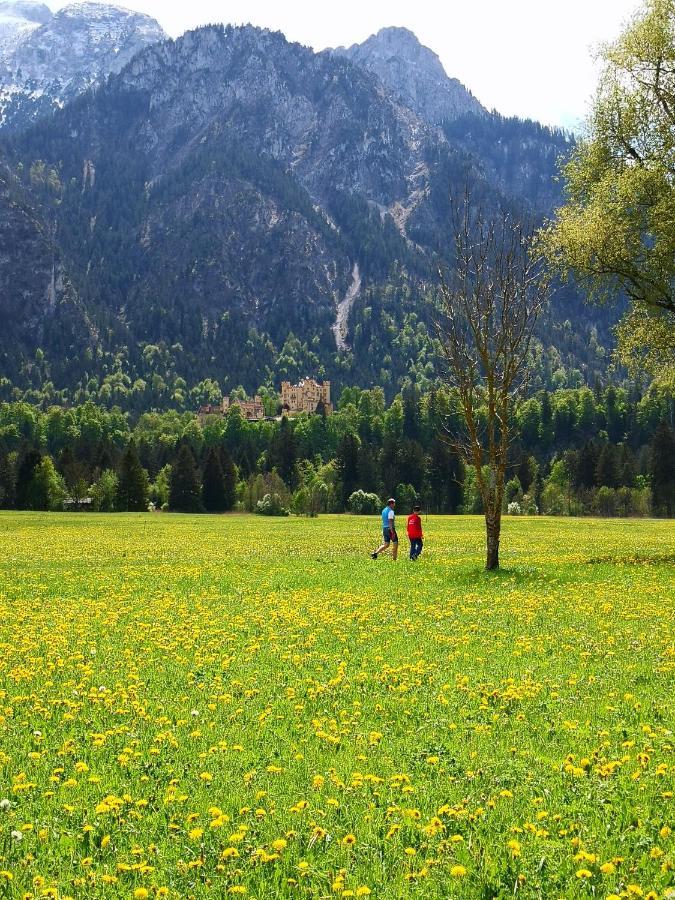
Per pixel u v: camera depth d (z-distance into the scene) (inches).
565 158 1358.3
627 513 5068.9
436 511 5767.7
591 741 376.5
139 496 5162.4
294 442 6717.5
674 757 348.2
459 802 307.7
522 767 344.2
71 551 1631.4
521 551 1539.1
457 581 979.3
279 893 245.4
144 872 255.8
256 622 706.8
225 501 5359.3
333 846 274.2
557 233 1262.3
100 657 574.2
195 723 418.3
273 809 304.8
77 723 420.5
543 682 486.3
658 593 837.8
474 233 1123.3
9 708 434.3
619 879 249.0
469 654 567.5
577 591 864.3
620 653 560.7
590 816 293.3
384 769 348.5
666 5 1245.7
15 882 250.2
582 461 5738.2
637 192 1226.0
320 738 388.5
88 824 288.4
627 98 1279.5
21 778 334.3
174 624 701.9
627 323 1336.1
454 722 412.5
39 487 5032.0
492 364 1090.7
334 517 4360.2
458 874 246.7
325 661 553.6
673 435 5088.6
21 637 637.9
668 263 1216.2
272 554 1498.5
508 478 6215.6
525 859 259.4
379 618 719.7
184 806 309.6
